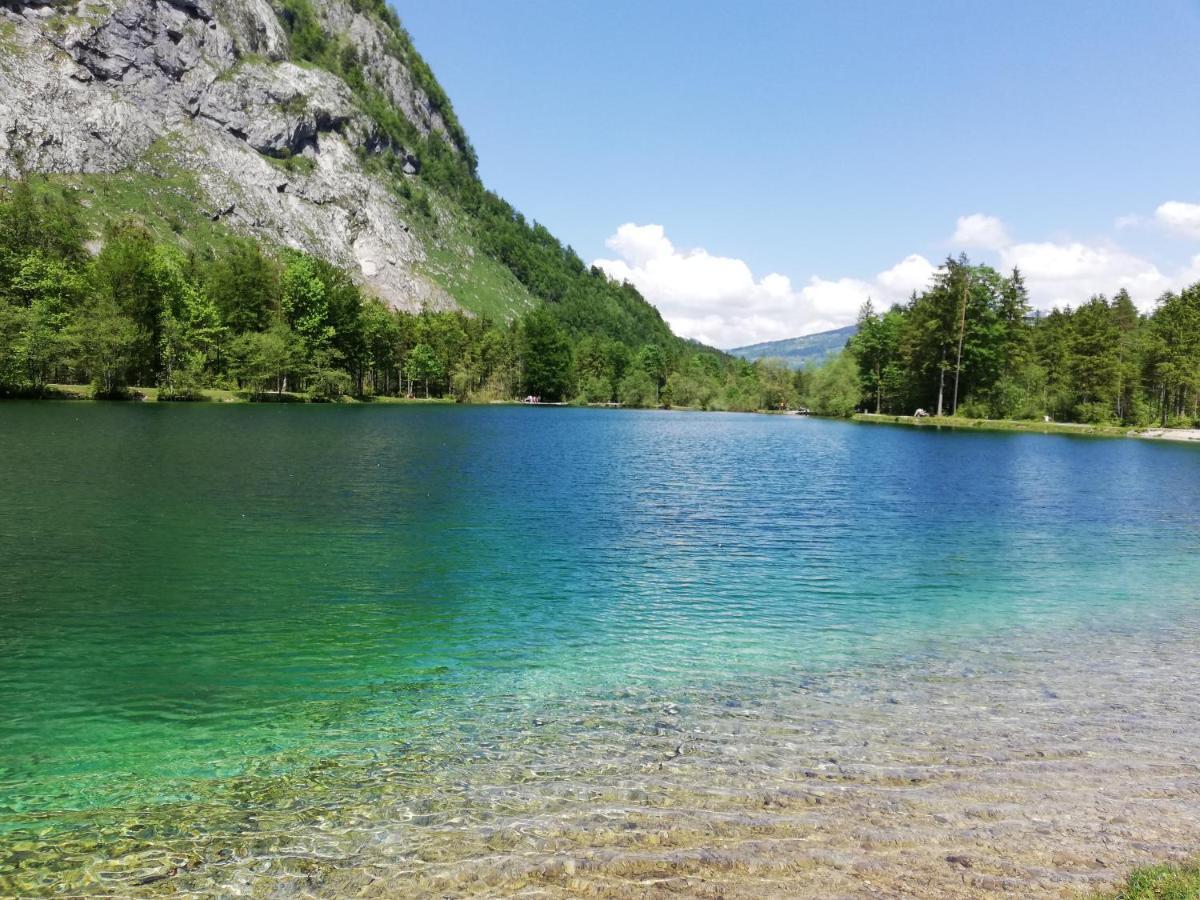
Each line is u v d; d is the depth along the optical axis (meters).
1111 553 20.97
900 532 23.56
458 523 23.06
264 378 96.94
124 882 5.93
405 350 144.00
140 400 83.81
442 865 6.13
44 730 9.01
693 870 6.05
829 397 126.44
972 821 6.90
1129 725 9.40
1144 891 5.56
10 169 165.88
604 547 20.34
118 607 14.06
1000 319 96.50
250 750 8.48
